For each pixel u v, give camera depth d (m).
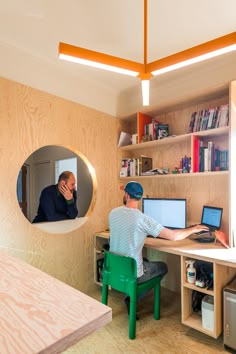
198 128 2.37
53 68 2.50
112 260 2.07
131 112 3.26
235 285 1.89
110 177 3.03
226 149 2.31
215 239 2.24
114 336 1.96
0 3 1.69
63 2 1.68
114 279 2.06
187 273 2.00
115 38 2.09
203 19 1.85
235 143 2.14
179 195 2.76
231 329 1.76
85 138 2.76
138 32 2.00
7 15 1.81
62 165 4.73
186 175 2.40
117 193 3.10
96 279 2.76
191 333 1.99
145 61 1.52
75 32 2.01
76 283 2.62
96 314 0.61
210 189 2.50
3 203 2.08
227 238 2.29
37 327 0.55
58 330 0.54
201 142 2.36
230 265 1.68
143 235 2.04
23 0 1.66
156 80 2.84
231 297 1.76
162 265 2.27
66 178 3.38
